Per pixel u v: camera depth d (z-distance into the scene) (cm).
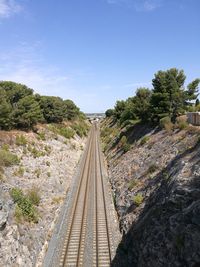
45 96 7975
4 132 4772
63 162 5259
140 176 3541
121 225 2903
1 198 2552
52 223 3017
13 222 2408
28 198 3078
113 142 7119
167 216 2070
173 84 4962
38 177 3938
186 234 1756
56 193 3859
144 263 2088
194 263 1631
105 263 2291
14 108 5541
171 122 4559
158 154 3672
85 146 8138
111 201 3672
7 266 1997
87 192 3950
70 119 10019
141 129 5516
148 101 5634
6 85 6272
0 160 3641
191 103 5100
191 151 2784
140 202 2906
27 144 4800
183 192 2028
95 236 2694
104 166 5600
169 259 1844
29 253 2308
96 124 18675
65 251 2439
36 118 5744
